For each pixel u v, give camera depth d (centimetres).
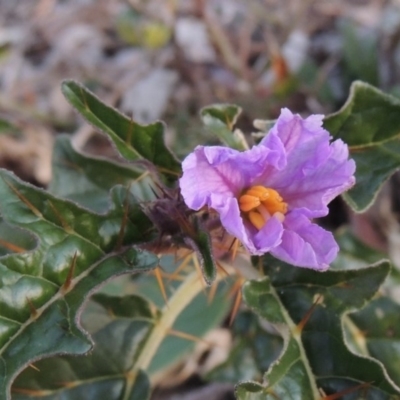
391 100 25
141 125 24
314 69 45
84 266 22
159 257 23
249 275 24
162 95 47
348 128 25
